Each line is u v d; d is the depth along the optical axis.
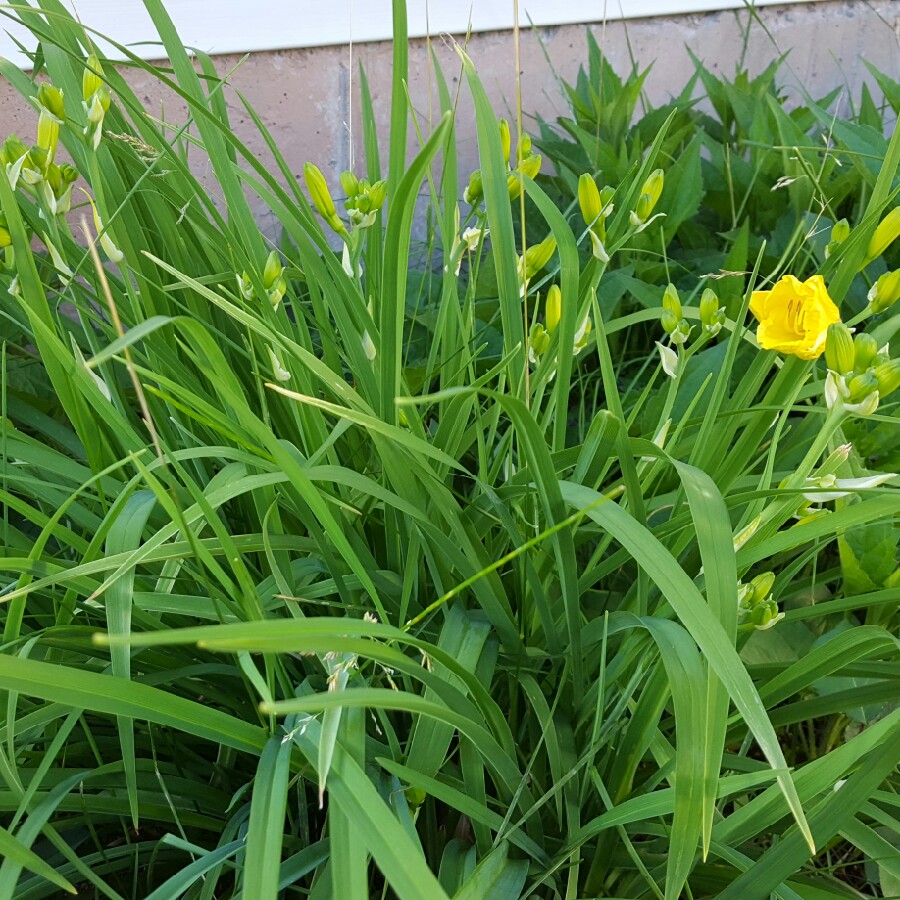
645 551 0.45
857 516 0.50
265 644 0.36
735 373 1.00
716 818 0.59
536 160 0.65
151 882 0.68
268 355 0.70
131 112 0.68
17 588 0.56
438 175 1.48
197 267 0.80
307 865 0.55
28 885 0.59
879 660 0.67
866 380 0.48
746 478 0.74
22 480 0.64
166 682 0.64
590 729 0.66
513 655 0.63
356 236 0.61
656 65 1.51
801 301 0.49
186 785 0.65
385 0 1.36
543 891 0.63
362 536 0.71
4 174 0.55
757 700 0.41
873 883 0.71
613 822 0.53
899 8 1.47
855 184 1.17
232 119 1.41
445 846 0.62
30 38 1.28
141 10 1.31
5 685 0.46
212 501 0.52
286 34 1.35
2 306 0.79
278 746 0.51
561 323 0.58
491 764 0.53
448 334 0.77
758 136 1.29
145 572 0.69
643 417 0.92
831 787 0.57
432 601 0.72
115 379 0.80
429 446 0.51
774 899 0.54
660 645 0.50
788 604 0.90
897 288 0.56
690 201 1.18
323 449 0.58
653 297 1.04
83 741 0.68
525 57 1.45
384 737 0.66
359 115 1.43
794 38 1.49
